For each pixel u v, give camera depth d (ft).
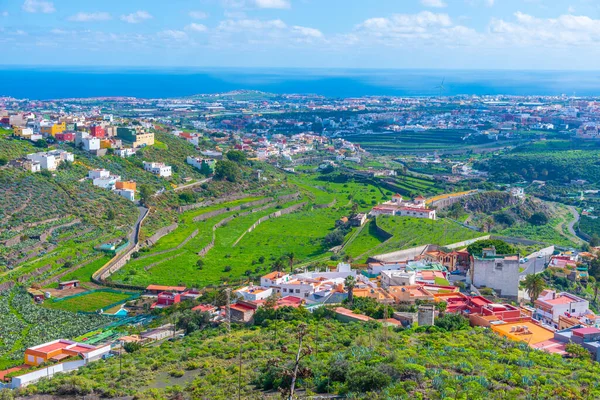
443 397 396.37
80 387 465.88
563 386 421.59
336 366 439.22
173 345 575.38
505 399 396.16
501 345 520.01
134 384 472.85
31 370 543.39
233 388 439.22
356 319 602.44
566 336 547.90
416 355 478.18
